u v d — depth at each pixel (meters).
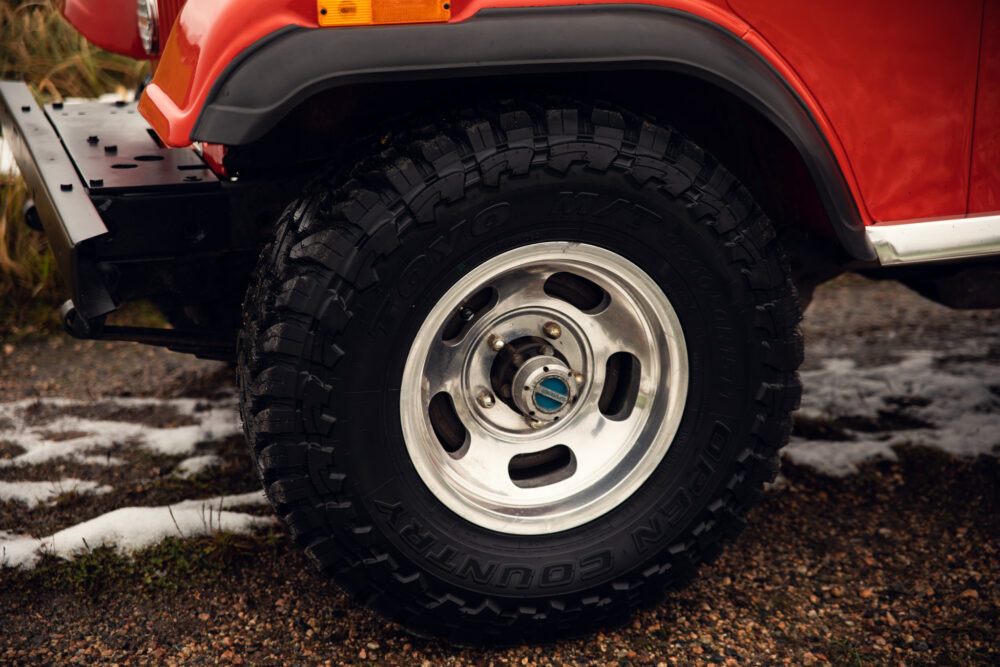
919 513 2.95
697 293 2.47
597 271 2.47
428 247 2.36
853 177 2.47
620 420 2.58
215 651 2.54
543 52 2.29
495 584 2.49
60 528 2.85
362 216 2.33
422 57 2.26
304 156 2.46
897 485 3.04
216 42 2.23
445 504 2.47
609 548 2.53
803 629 2.62
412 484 2.45
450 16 2.27
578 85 2.49
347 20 2.24
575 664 2.54
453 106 2.45
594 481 2.55
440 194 2.33
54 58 5.01
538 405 2.51
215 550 2.77
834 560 2.79
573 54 2.30
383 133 2.44
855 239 2.48
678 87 2.55
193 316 2.68
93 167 2.51
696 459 2.54
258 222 2.47
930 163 2.50
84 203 2.38
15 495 2.95
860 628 2.62
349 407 2.38
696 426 2.53
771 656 2.55
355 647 2.56
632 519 2.54
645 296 2.47
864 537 2.87
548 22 2.29
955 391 3.45
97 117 2.90
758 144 2.59
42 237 4.04
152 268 2.47
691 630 2.61
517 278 2.47
